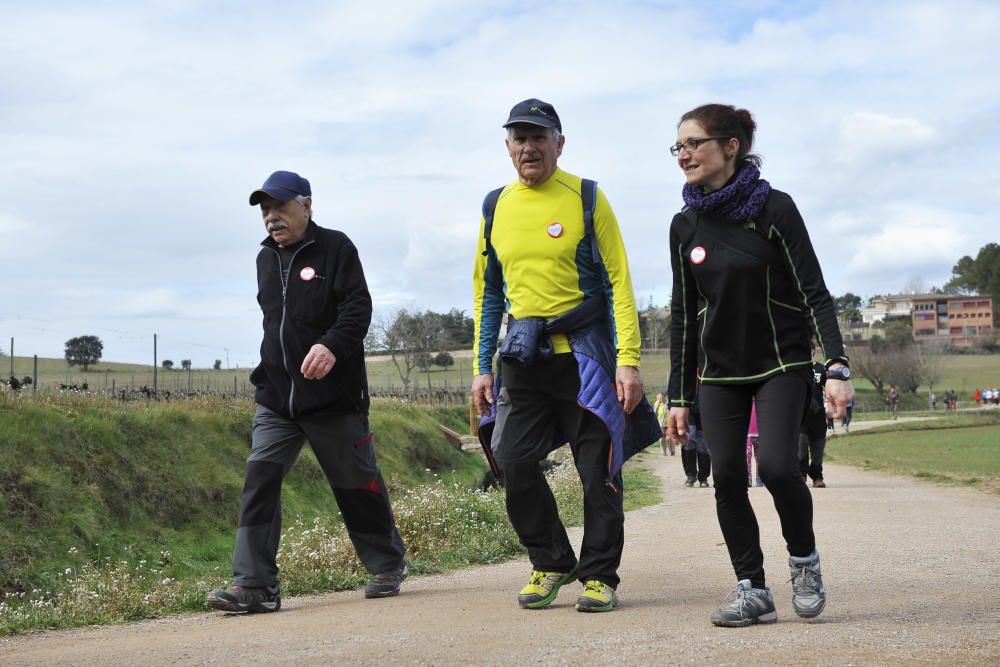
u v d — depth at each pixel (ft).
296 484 48.26
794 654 10.68
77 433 37.60
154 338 75.77
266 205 18.21
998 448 93.04
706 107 13.52
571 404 15.97
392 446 67.31
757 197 13.12
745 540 13.43
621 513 15.65
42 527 32.01
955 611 13.89
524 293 15.98
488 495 32.45
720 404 13.66
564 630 13.00
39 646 14.25
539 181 16.05
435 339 226.99
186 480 40.70
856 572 18.98
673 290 14.42
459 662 10.82
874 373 308.81
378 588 18.60
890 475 57.77
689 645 11.37
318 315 18.13
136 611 17.92
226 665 11.19
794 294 13.25
